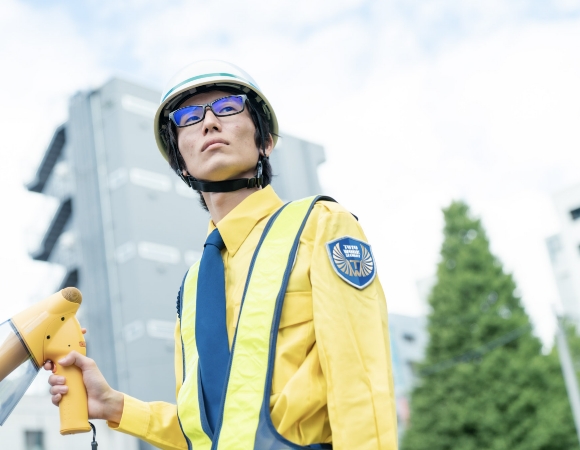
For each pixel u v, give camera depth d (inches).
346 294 71.3
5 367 76.3
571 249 1366.9
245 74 89.4
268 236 77.4
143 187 979.3
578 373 965.2
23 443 718.5
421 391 993.5
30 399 736.3
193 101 87.5
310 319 72.5
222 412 69.6
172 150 90.4
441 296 1042.7
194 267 88.4
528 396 934.4
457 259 1061.1
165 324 928.3
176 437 84.4
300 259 74.6
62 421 77.2
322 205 78.5
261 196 82.3
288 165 951.6
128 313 922.1
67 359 78.0
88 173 1000.2
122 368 897.5
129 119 1004.6
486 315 994.7
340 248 73.7
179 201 1003.9
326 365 67.6
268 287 73.5
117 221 966.4
